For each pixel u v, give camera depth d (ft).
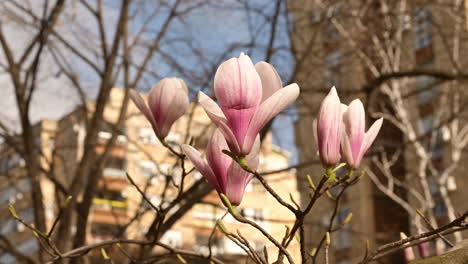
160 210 7.73
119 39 30.99
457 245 5.60
